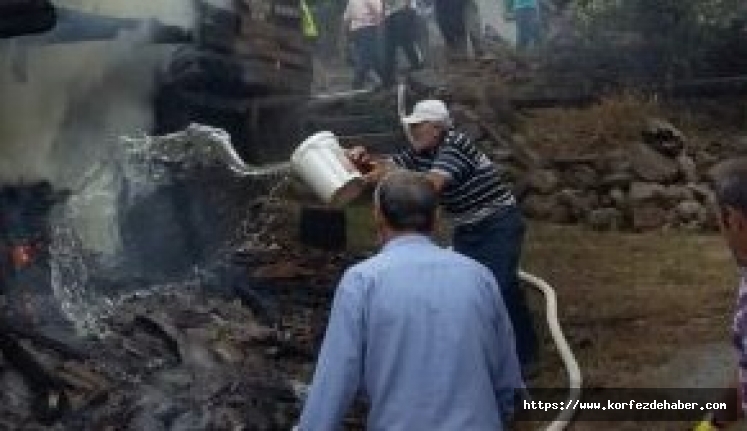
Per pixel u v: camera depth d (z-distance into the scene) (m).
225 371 5.05
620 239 8.33
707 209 8.65
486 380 2.83
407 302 2.79
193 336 5.34
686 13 11.28
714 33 11.27
